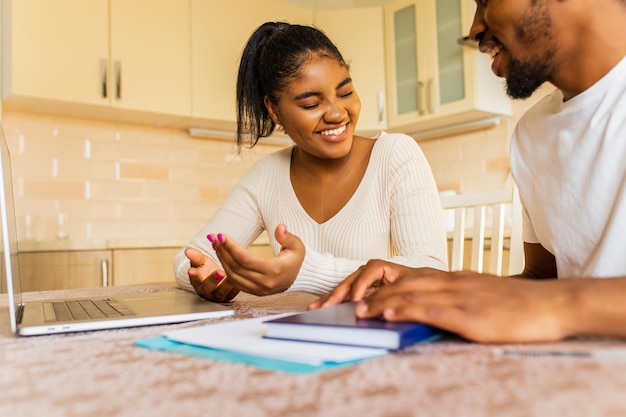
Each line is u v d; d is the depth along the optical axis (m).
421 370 0.40
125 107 2.59
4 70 2.42
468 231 2.47
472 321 0.48
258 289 0.82
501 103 2.95
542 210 0.99
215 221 1.42
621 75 0.84
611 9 0.80
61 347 0.56
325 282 0.93
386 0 3.53
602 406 0.30
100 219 2.84
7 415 0.33
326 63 1.16
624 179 0.84
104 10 2.54
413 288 0.54
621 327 0.45
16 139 2.62
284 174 1.38
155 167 3.02
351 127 1.22
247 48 1.35
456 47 2.90
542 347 0.45
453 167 3.26
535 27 0.79
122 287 1.31
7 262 0.65
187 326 0.70
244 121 1.42
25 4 2.35
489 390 0.34
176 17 2.75
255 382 0.39
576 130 0.91
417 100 3.09
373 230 1.24
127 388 0.38
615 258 0.82
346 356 0.44
